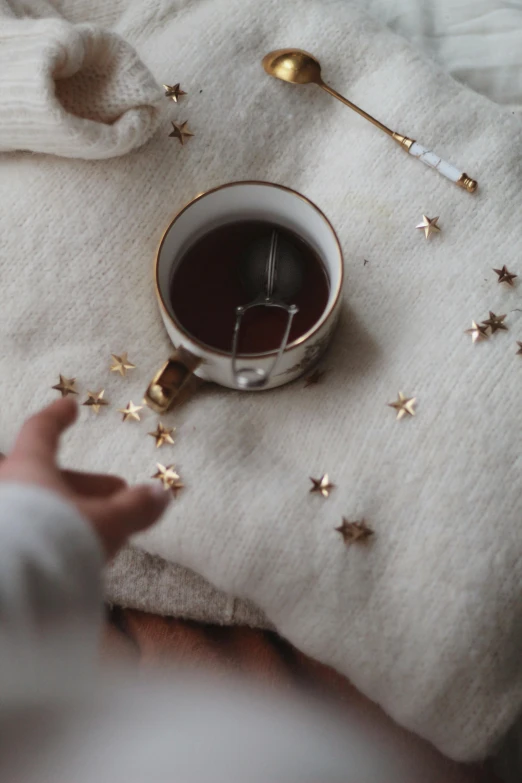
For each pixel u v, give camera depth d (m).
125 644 0.74
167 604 0.74
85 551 0.53
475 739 0.65
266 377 0.65
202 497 0.67
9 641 0.51
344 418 0.68
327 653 0.67
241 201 0.68
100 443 0.68
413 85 0.72
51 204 0.69
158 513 0.57
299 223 0.68
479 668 0.65
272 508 0.66
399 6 0.80
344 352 0.69
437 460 0.66
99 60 0.68
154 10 0.74
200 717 0.60
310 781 0.63
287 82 0.72
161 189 0.71
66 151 0.68
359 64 0.73
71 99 0.68
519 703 0.65
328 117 0.73
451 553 0.65
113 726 0.55
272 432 0.69
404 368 0.68
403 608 0.65
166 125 0.71
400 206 0.70
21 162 0.70
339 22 0.73
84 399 0.69
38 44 0.66
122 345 0.70
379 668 0.66
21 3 0.75
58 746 0.53
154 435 0.68
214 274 0.68
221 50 0.72
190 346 0.65
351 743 0.67
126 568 0.75
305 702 0.71
